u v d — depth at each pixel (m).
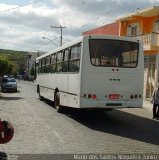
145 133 13.05
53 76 20.61
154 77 30.84
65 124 14.68
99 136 12.04
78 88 14.78
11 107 21.59
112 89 14.82
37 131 12.64
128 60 15.11
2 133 4.10
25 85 65.75
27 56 138.25
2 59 46.16
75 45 15.74
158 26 31.86
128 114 19.67
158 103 17.77
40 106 22.42
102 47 14.86
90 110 20.14
